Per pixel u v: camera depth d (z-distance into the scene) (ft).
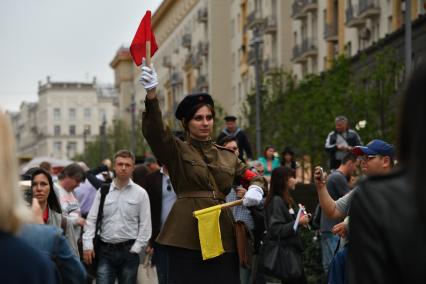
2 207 12.74
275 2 209.15
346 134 63.57
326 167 98.17
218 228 25.70
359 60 135.74
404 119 10.91
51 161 116.26
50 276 13.26
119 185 40.57
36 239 17.34
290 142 126.62
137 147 273.75
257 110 126.62
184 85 314.76
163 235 26.27
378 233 10.85
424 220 10.61
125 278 40.40
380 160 30.19
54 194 31.68
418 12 131.85
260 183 26.58
